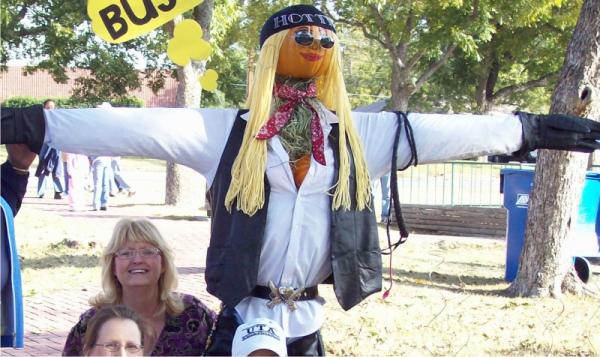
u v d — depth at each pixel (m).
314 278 3.74
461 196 17.80
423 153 3.73
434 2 20.86
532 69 31.44
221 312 3.81
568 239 8.50
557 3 20.80
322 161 3.62
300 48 3.67
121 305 3.63
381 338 6.46
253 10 19.80
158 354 4.04
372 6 22.67
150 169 30.11
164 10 3.60
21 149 3.61
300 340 3.72
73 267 9.47
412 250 12.02
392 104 25.45
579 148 3.73
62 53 20.98
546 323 7.13
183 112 3.64
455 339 6.51
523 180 9.44
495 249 12.62
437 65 25.33
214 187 3.65
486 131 3.69
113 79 23.66
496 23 23.86
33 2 19.67
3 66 21.53
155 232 4.10
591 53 7.87
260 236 3.55
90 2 3.58
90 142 3.46
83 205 16.34
